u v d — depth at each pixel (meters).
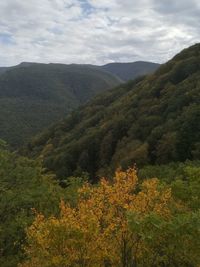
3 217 19.31
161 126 69.81
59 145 93.81
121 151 71.62
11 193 19.73
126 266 10.66
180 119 66.69
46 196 21.19
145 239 9.46
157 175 35.09
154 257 10.60
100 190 11.18
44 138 107.62
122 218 10.52
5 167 21.83
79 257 9.95
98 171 72.25
